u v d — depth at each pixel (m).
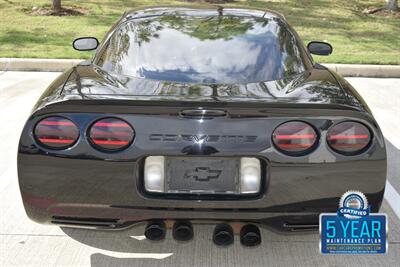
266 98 2.62
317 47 4.50
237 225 2.71
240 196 2.56
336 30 10.88
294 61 3.23
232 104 2.48
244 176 2.54
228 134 2.48
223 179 2.55
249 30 3.41
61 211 2.64
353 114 2.55
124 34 3.39
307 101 2.60
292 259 3.04
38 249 3.10
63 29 10.01
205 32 3.35
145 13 3.69
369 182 2.60
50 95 2.75
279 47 3.28
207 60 3.07
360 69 7.80
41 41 8.98
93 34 9.59
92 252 3.07
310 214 2.62
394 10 13.04
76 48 4.49
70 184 2.57
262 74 3.01
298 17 12.11
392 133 5.40
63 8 11.92
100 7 12.39
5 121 5.47
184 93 2.66
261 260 3.02
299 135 2.51
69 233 3.28
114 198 2.57
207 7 3.89
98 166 2.53
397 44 9.75
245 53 3.16
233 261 3.01
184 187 2.56
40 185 2.60
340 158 2.54
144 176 2.56
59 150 2.54
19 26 10.16
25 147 2.57
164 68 3.01
